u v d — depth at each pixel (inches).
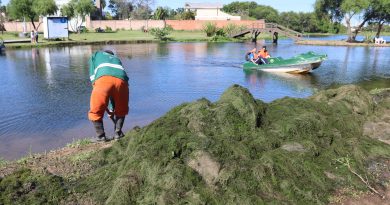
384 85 758.5
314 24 4126.5
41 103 535.5
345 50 1669.5
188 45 1813.5
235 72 904.9
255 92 666.8
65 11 2674.7
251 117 245.3
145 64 1027.9
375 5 2059.5
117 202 186.5
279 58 928.3
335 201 199.8
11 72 830.5
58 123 437.4
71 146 286.5
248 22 2977.4
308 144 235.5
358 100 337.1
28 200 192.9
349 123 295.1
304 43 2018.9
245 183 196.2
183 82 743.7
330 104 325.7
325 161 231.6
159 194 186.5
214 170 200.1
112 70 279.1
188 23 3157.0
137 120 453.4
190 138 218.4
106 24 3191.4
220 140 220.8
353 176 221.8
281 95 641.6
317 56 887.7
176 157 209.3
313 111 290.8
